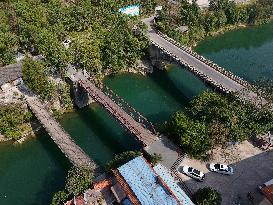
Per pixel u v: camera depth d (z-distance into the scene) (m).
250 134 103.81
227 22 181.12
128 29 148.38
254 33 181.12
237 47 170.00
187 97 135.75
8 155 113.31
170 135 105.75
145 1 173.38
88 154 111.31
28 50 145.25
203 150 99.81
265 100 111.19
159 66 147.62
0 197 100.62
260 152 102.69
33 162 110.25
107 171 95.12
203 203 84.38
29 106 120.50
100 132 119.69
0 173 107.94
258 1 186.88
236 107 104.00
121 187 87.69
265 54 163.88
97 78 140.75
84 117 125.88
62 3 168.75
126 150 112.62
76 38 148.12
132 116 116.06
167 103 133.50
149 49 148.25
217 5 178.75
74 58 136.75
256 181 95.31
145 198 80.06
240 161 100.44
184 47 144.12
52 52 129.25
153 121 124.44
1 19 149.00
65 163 109.12
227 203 90.31
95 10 159.12
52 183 103.38
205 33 174.75
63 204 89.44
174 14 168.88
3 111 115.69
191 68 129.12
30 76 120.00
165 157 100.19
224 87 118.50
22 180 105.06
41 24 148.12
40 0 165.62
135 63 147.12
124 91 139.88
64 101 126.88
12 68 131.50
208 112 103.25
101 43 141.75
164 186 81.75
